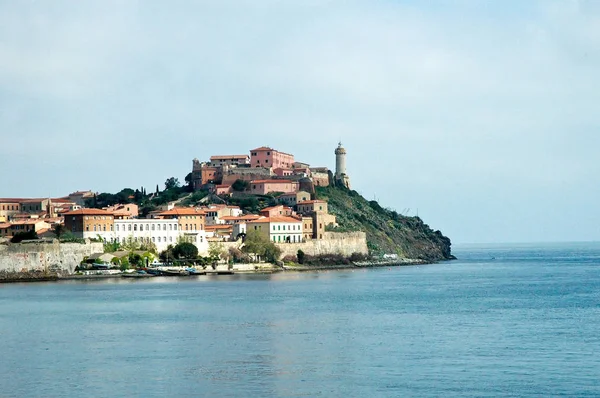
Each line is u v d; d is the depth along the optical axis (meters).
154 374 150.25
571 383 141.62
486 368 153.00
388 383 142.62
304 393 136.75
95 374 150.75
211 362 160.00
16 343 182.75
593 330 198.12
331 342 181.00
